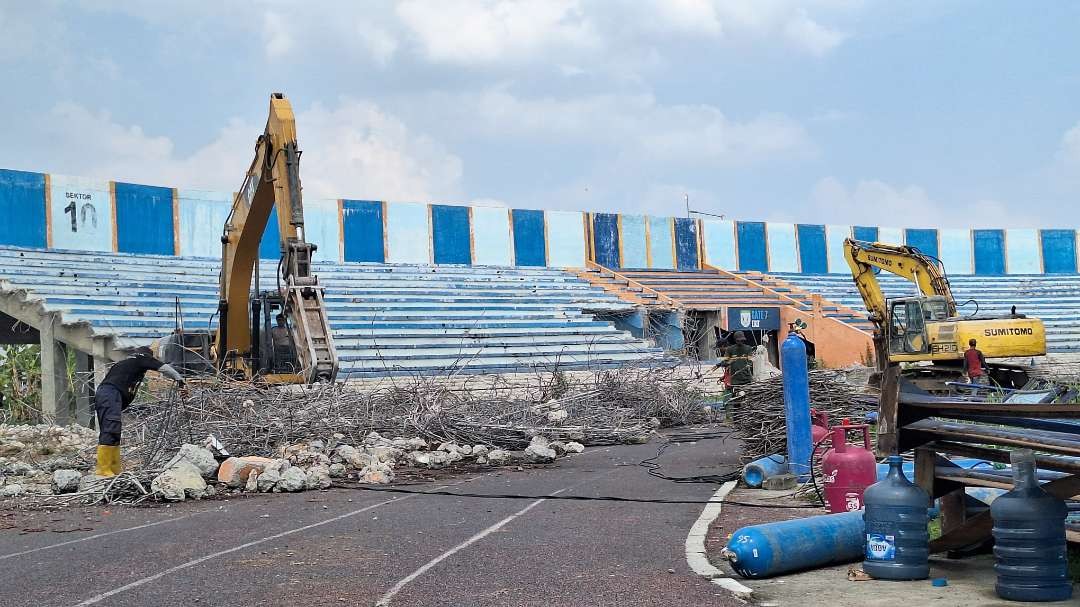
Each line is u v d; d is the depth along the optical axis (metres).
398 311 34.66
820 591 6.29
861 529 7.10
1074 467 5.79
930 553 6.84
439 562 7.40
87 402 23.61
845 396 12.84
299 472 11.76
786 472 10.98
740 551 6.68
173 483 10.97
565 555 7.59
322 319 16.75
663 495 10.81
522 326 34.97
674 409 21.47
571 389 21.81
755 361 16.45
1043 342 24.20
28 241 32.16
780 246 48.53
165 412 13.84
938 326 24.75
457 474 13.27
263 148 18.27
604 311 38.06
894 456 6.63
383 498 10.99
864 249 26.91
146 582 6.87
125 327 26.36
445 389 17.06
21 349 26.50
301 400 15.47
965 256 51.47
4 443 17.17
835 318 40.91
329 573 7.06
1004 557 5.94
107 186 34.06
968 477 6.73
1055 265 52.12
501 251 42.41
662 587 6.48
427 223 40.94
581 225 44.12
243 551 7.93
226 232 20.17
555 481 12.34
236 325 19.86
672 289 42.38
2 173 31.78
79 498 10.98
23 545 8.43
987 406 6.47
